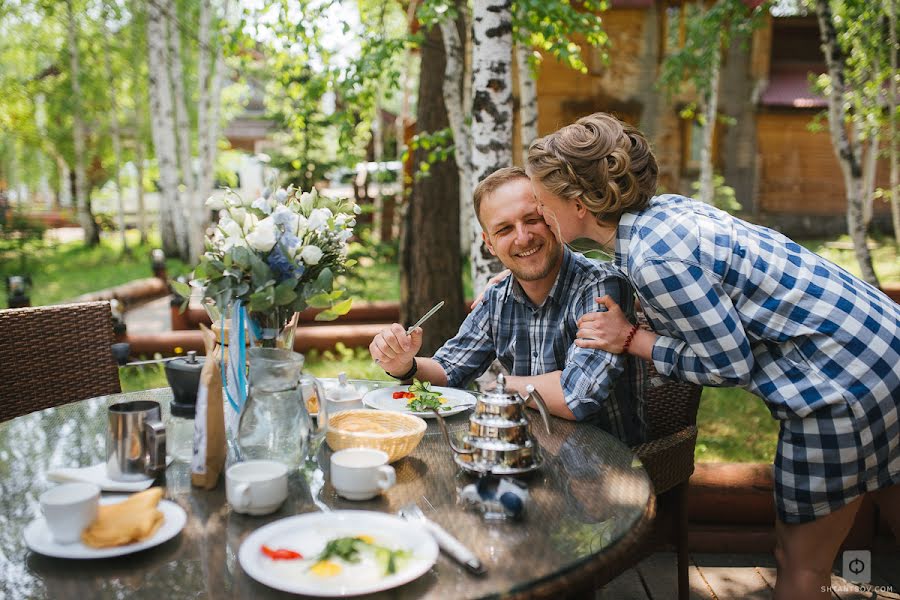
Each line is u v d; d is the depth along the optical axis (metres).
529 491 1.49
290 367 1.52
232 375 1.71
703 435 4.62
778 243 1.78
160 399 2.13
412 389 2.10
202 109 14.04
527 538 1.29
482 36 3.92
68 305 2.66
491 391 1.58
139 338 6.15
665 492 2.20
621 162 1.73
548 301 2.21
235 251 1.57
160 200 15.72
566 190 1.79
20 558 1.22
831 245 14.86
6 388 2.55
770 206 16.22
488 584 1.14
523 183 2.11
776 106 15.74
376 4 7.56
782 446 1.79
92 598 1.10
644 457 1.97
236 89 18.61
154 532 1.26
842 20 8.74
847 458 1.71
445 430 1.67
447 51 5.25
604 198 1.76
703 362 1.73
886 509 1.89
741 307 1.72
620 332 1.87
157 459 1.51
